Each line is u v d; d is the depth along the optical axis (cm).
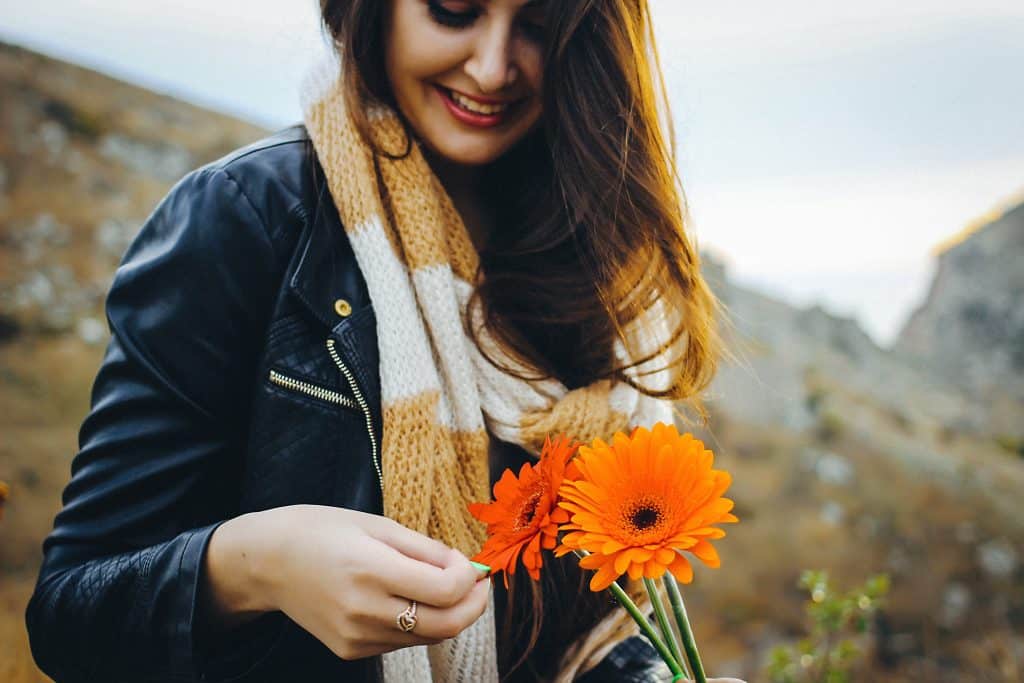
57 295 1123
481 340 119
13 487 727
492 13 104
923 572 934
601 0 112
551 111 115
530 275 122
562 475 79
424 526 105
